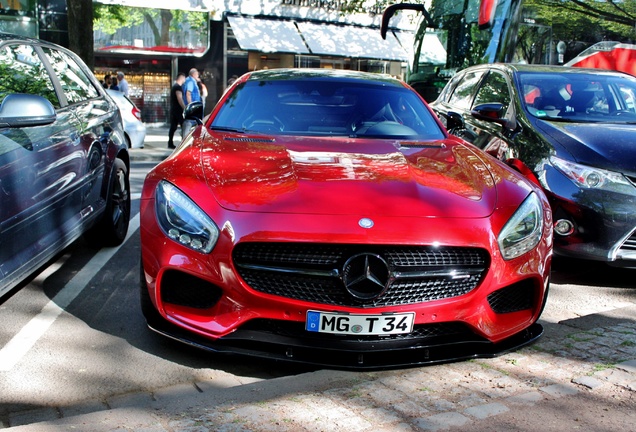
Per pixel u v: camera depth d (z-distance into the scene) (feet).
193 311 11.03
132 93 70.13
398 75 77.30
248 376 11.06
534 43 34.76
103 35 67.00
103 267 17.06
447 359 10.84
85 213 16.14
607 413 9.25
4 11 61.21
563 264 18.67
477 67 25.02
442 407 9.32
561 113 19.53
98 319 13.43
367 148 13.82
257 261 10.63
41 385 10.50
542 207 12.24
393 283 10.67
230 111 15.85
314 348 10.57
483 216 11.26
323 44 73.41
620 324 13.17
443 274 10.75
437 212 11.10
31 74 14.83
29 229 12.67
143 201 11.69
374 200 11.17
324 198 11.10
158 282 11.03
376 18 77.30
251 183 11.51
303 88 16.56
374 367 10.47
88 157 16.14
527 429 8.75
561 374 10.55
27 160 12.55
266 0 72.84
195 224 10.84
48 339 12.36
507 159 18.42
